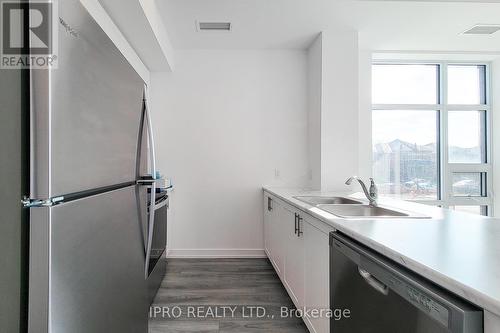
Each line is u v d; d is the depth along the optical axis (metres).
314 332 1.55
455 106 3.56
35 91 0.57
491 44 3.19
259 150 3.30
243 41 3.08
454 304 0.61
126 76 1.08
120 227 1.00
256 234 3.30
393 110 3.57
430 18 2.62
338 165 2.89
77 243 0.68
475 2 2.35
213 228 3.28
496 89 3.51
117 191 0.97
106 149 0.88
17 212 0.56
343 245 1.13
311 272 1.61
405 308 0.76
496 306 0.52
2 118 0.53
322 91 2.88
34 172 0.57
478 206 3.57
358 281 1.02
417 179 3.56
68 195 0.66
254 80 3.29
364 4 2.38
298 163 3.32
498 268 0.69
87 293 0.74
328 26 2.77
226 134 3.28
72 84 0.66
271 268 2.90
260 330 1.83
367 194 1.92
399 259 0.80
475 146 3.61
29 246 0.57
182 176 3.25
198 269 2.86
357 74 2.88
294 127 3.32
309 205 1.80
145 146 1.37
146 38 2.38
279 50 3.30
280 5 2.39
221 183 3.28
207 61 3.26
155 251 2.24
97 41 0.80
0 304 0.52
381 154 3.56
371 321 0.93
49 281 0.58
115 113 0.96
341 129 2.89
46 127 0.57
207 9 2.44
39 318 0.57
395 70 3.62
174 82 3.24
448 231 1.07
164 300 2.21
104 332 0.85
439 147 3.57
